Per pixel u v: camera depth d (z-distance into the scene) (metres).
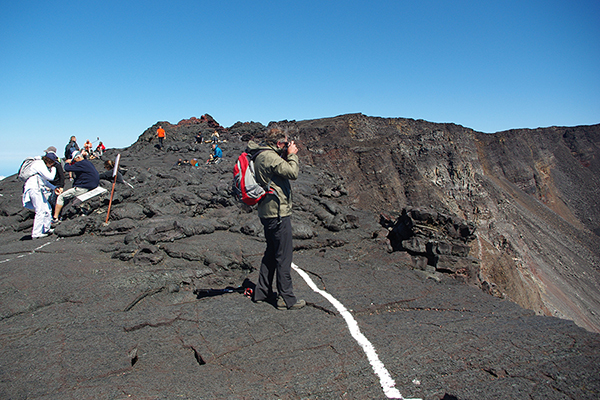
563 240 103.88
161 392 2.50
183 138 30.56
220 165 16.19
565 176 144.00
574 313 66.25
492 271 64.38
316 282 4.88
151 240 6.07
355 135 94.94
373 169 82.75
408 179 83.56
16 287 4.39
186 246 6.00
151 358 3.05
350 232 7.73
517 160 135.50
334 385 2.57
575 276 86.56
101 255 5.88
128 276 4.80
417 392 2.46
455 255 6.37
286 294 3.95
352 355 2.97
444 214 7.07
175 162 18.23
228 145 24.19
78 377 2.68
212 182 12.42
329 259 5.98
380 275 5.18
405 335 3.30
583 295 78.25
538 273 80.75
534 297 63.09
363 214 9.75
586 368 2.64
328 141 88.75
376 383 2.59
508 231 92.38
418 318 3.72
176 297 4.61
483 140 138.50
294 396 2.46
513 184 129.75
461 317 3.73
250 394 2.48
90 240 6.77
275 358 2.98
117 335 3.38
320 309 3.99
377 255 6.28
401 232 7.43
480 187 98.50
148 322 3.62
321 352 3.05
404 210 7.50
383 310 4.00
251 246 6.26
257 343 3.25
